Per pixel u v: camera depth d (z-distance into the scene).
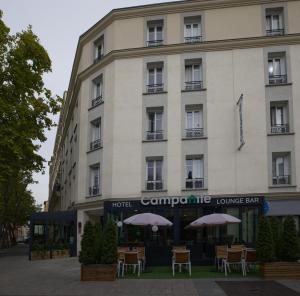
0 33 23.97
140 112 28.69
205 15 28.91
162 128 28.41
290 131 27.00
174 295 12.15
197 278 16.16
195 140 27.67
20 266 23.47
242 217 25.69
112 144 28.67
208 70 28.28
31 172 26.66
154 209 26.56
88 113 31.70
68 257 30.27
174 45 28.75
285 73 27.81
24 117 24.12
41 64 25.45
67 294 12.52
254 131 27.22
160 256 21.56
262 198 25.45
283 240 15.58
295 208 26.23
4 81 24.34
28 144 24.31
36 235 29.80
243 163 26.97
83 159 31.39
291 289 12.82
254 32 28.22
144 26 29.67
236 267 19.28
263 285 13.80
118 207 26.98
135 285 14.37
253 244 24.34
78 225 30.92
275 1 28.36
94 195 29.66
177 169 27.52
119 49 29.55
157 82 29.38
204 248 22.58
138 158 28.16
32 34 25.41
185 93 28.34
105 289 13.48
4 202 41.94
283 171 27.06
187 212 26.47
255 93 27.61
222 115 27.66
